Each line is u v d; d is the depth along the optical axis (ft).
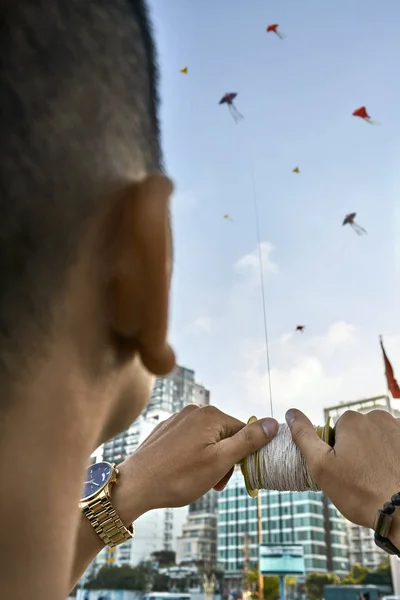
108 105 1.45
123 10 1.61
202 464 3.13
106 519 3.06
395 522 2.37
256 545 122.83
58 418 1.30
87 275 1.36
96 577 109.29
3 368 1.24
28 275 1.27
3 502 1.22
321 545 120.78
